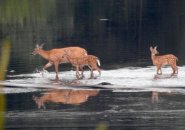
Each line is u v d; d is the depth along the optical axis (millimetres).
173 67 34281
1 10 86250
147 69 36625
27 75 35812
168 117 25062
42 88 32281
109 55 43281
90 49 46812
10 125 24281
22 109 27391
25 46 48969
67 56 34656
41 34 58250
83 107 27547
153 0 86688
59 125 24141
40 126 24047
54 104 28359
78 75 34469
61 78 34688
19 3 93000
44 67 35469
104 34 56406
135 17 69312
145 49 45875
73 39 53469
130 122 24344
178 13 70375
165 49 46188
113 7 81562
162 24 62094
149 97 29469
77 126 23891
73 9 81875
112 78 34000
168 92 30484
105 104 28062
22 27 65812
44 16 76188
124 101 28656
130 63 39312
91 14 74750
